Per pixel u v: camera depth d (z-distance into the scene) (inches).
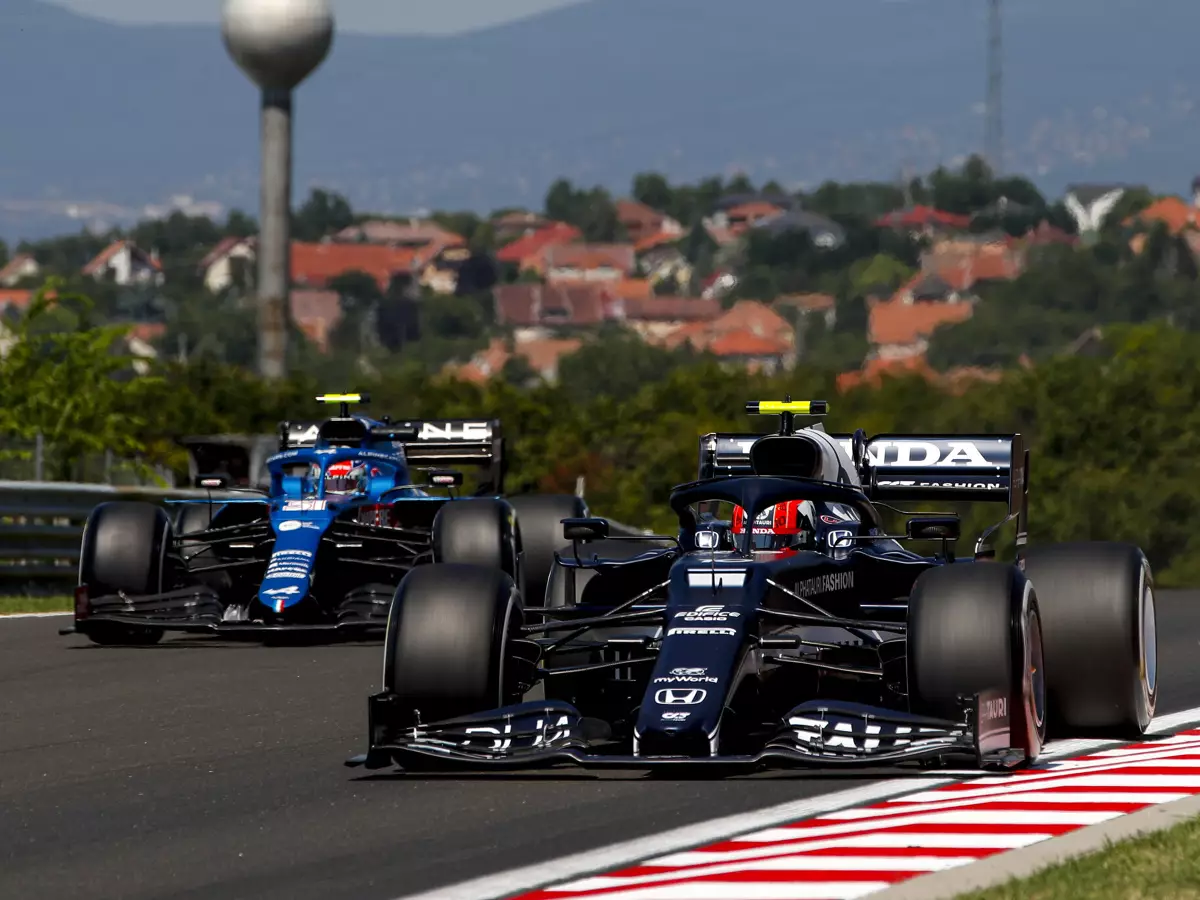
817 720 1049.5
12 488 2516.0
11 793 1095.6
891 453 1419.8
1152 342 6501.0
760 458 1275.8
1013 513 1408.7
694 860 852.6
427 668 1090.7
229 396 6077.8
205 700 1494.8
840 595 1224.8
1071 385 6043.3
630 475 6368.1
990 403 6210.6
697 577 1135.0
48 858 916.0
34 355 4397.1
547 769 1111.0
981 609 1056.2
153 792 1090.1
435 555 1865.2
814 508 1247.5
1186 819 905.5
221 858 906.1
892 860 832.3
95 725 1365.7
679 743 1019.3
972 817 923.4
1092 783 1011.3
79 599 1846.7
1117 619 1181.1
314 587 1909.4
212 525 2080.5
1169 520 5167.3
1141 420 5698.8
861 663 1213.7
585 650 1194.0
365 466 2055.9
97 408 4372.5
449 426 2222.0
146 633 1940.2
